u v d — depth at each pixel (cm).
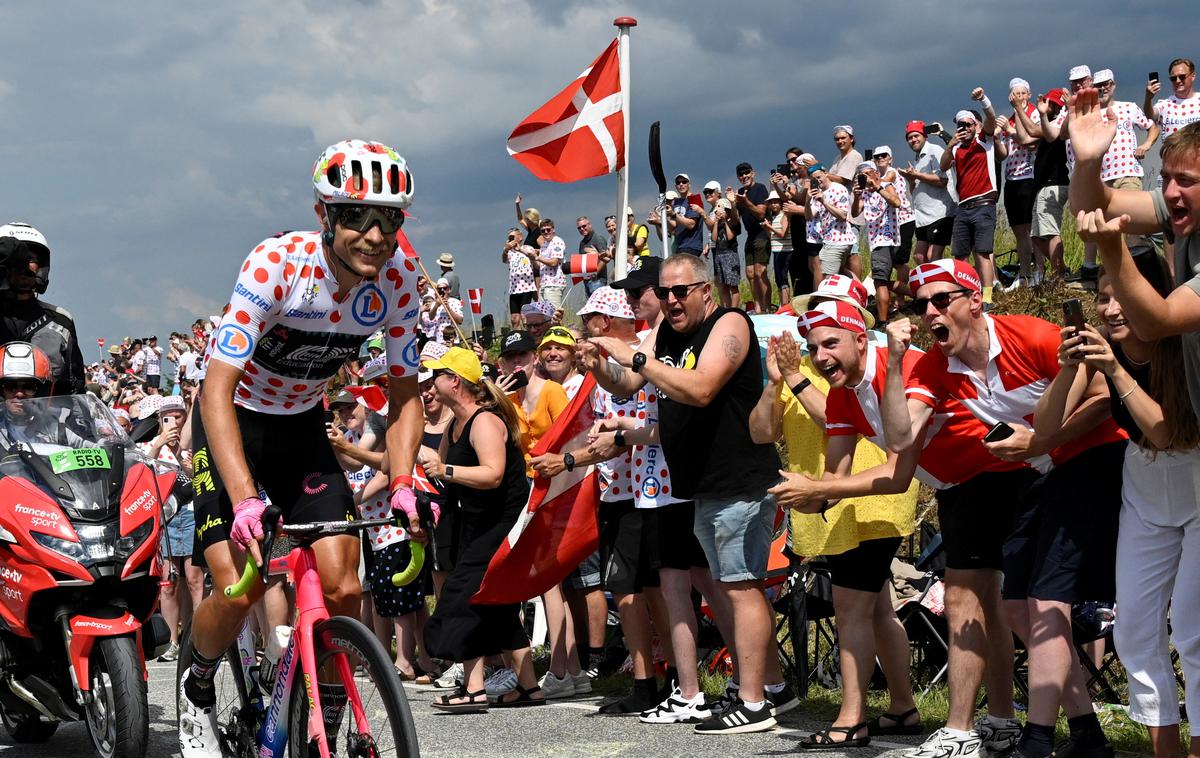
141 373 2731
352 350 402
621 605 639
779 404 552
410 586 780
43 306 639
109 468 539
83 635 490
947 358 457
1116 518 425
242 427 405
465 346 899
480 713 654
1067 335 404
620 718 616
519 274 1555
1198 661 398
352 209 362
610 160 927
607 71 931
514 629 670
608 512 655
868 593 520
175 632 949
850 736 515
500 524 665
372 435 819
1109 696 574
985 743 482
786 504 482
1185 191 367
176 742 590
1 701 566
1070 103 404
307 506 398
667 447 564
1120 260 346
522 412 726
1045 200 1139
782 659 733
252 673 433
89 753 576
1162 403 394
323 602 357
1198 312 350
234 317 371
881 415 459
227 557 389
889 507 517
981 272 1154
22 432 548
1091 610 561
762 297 1401
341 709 342
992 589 483
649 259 661
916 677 651
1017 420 453
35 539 510
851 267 1235
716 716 564
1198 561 395
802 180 1280
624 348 564
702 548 581
